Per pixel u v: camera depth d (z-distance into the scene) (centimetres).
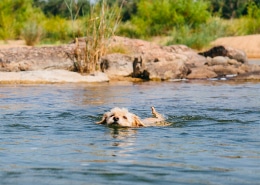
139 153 923
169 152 927
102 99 1745
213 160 862
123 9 7938
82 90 2042
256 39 4656
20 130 1158
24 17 5831
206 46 4512
